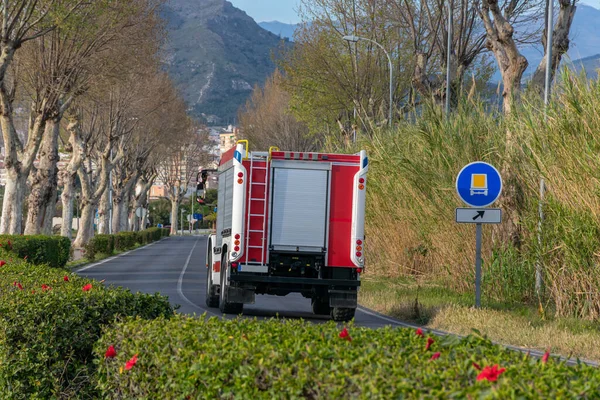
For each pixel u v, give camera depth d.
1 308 9.04
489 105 23.11
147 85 62.59
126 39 42.06
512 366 4.57
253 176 18.38
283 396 4.67
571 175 16.55
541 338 14.26
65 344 9.12
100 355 7.79
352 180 18.53
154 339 6.51
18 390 8.86
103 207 75.25
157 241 95.69
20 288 10.64
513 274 20.03
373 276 28.80
